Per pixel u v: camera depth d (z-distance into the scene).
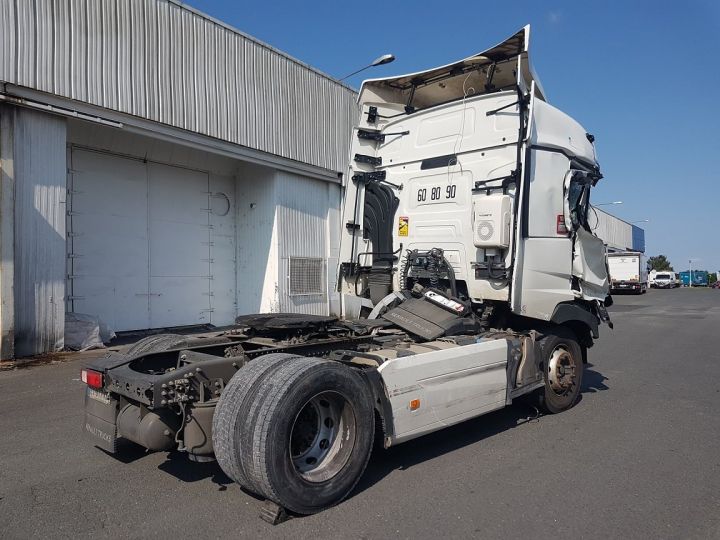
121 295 12.44
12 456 4.75
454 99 7.04
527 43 5.66
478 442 5.32
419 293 6.30
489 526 3.57
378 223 6.95
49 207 9.69
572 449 5.14
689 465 4.75
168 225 13.49
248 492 4.02
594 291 6.97
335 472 3.74
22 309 9.33
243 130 13.39
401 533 3.45
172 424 3.83
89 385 4.13
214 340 5.07
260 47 13.86
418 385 4.36
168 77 11.69
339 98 16.38
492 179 5.98
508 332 5.91
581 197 6.73
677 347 12.35
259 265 14.88
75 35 10.02
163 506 3.79
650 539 3.45
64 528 3.47
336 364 3.76
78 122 10.87
